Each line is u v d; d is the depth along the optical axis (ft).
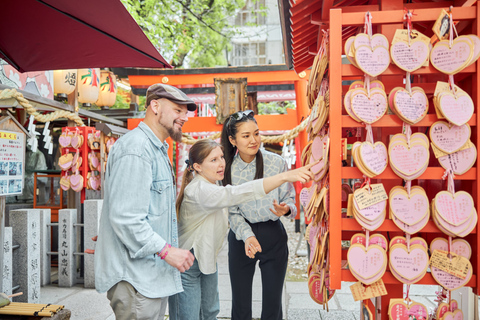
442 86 4.09
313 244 5.25
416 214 4.12
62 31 7.22
